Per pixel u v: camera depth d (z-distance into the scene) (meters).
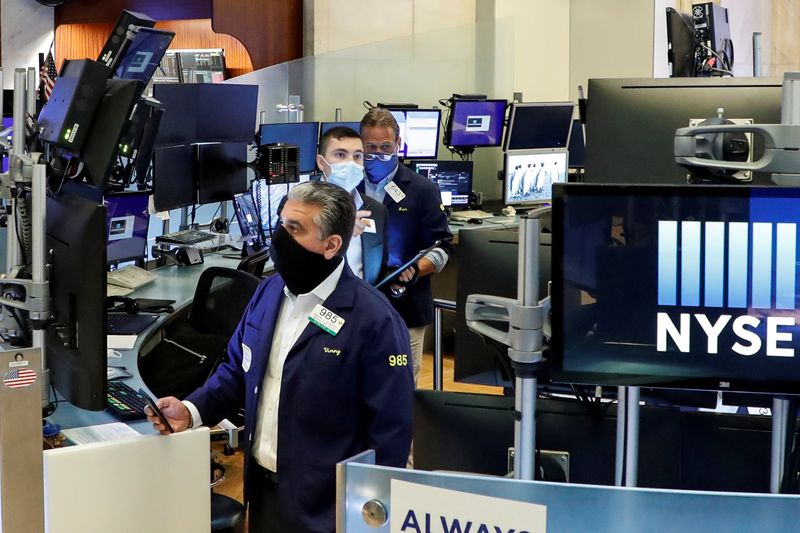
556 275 1.37
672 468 1.81
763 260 1.33
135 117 3.66
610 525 1.06
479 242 2.43
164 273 4.75
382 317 2.37
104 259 2.03
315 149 6.39
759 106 2.09
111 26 8.67
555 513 1.07
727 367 1.35
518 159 7.89
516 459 1.44
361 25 8.55
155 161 4.61
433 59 8.21
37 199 2.15
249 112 5.57
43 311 2.16
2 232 3.20
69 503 1.81
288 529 2.38
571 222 1.36
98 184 2.39
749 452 1.79
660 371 1.37
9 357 1.67
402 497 1.13
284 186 5.48
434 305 3.35
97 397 2.05
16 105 2.41
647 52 10.04
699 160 1.62
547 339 1.44
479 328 1.46
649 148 2.16
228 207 5.95
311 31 8.32
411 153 7.47
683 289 1.35
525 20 9.84
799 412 1.59
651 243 1.35
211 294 3.81
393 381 2.36
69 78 2.44
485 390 5.76
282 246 2.34
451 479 1.10
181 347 3.60
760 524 1.03
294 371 2.37
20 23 8.62
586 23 10.31
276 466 2.41
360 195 3.80
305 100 7.47
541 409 1.82
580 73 10.40
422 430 1.97
